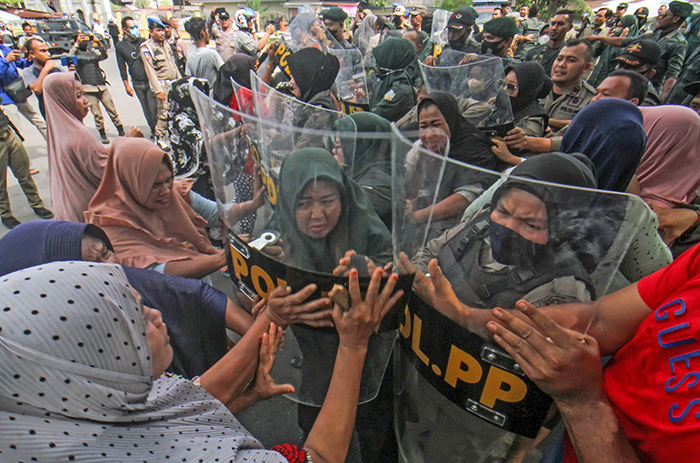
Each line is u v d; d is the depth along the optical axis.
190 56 3.85
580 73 2.93
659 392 0.72
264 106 1.42
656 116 1.80
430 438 1.09
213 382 1.04
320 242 0.98
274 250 1.02
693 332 0.69
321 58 2.56
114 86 9.14
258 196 1.12
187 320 1.30
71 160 2.07
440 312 0.88
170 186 1.62
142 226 1.61
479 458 1.02
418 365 1.01
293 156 0.93
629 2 7.73
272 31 5.58
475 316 0.84
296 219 0.96
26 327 0.60
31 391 0.60
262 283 1.07
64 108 2.10
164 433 0.73
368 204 0.99
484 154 2.00
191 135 2.49
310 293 0.96
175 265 1.56
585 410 0.80
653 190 1.83
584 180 0.93
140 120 6.65
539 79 2.45
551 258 0.76
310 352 1.14
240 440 0.78
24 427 0.60
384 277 0.92
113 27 8.52
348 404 0.93
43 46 4.42
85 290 0.66
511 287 0.81
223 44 5.59
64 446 0.61
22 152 3.49
